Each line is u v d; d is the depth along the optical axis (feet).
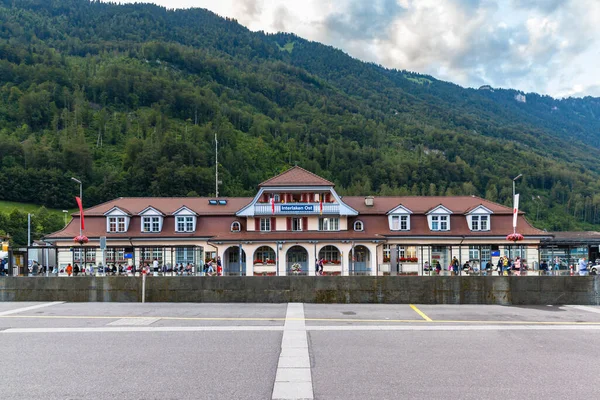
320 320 67.77
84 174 424.46
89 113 572.51
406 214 167.53
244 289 90.99
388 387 37.70
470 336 56.90
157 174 377.30
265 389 37.11
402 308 82.02
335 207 166.61
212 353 48.11
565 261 159.84
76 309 79.05
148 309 78.95
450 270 132.46
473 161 607.37
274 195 171.32
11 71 622.54
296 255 163.73
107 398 35.17
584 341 54.49
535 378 40.29
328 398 35.17
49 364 44.14
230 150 471.62
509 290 88.99
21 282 93.30
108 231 165.89
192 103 640.99
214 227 169.58
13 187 379.14
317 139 602.44
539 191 501.15
